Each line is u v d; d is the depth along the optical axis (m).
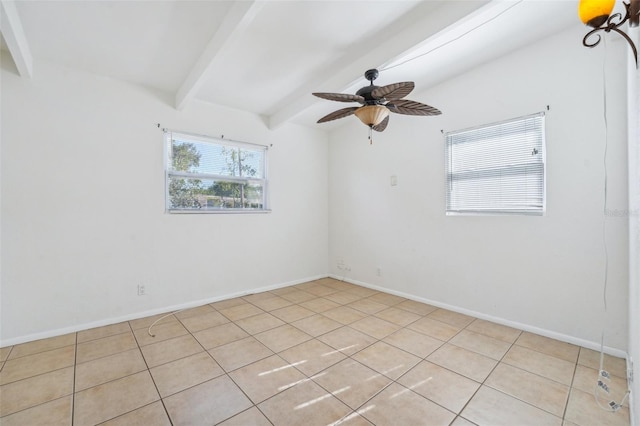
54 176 2.74
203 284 3.65
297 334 2.76
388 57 2.57
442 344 2.54
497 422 1.63
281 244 4.42
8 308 2.55
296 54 2.75
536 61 2.68
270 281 4.29
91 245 2.92
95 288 2.94
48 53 2.60
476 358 2.30
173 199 3.47
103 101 3.00
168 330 2.85
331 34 2.47
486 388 1.93
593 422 1.62
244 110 4.02
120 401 1.81
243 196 4.06
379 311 3.35
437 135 3.46
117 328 2.90
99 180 2.97
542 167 2.68
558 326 2.60
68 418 1.67
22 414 1.70
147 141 3.25
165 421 1.65
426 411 1.72
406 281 3.85
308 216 4.76
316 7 2.16
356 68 2.85
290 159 4.53
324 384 1.98
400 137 3.88
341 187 4.78
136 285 3.17
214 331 2.83
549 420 1.65
